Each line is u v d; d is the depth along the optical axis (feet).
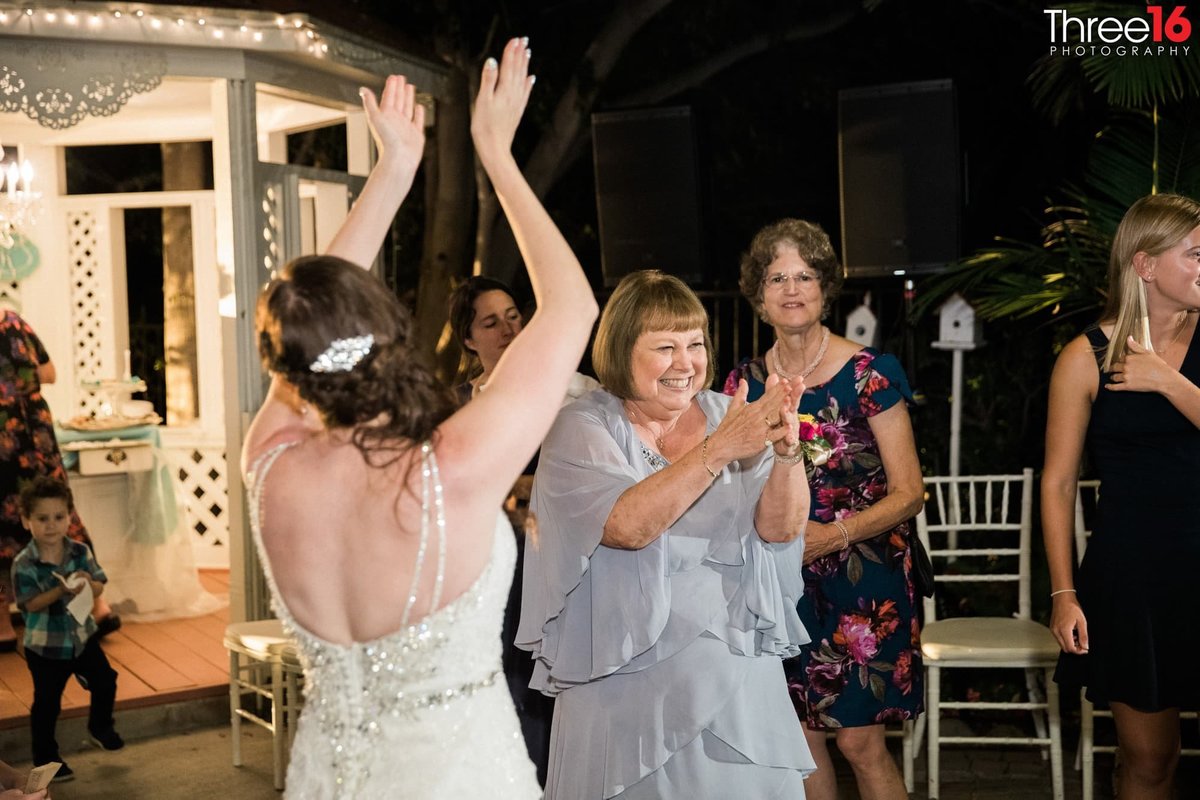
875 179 20.98
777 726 9.29
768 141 33.27
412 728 6.18
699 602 9.14
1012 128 27.76
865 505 12.03
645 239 23.38
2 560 21.50
